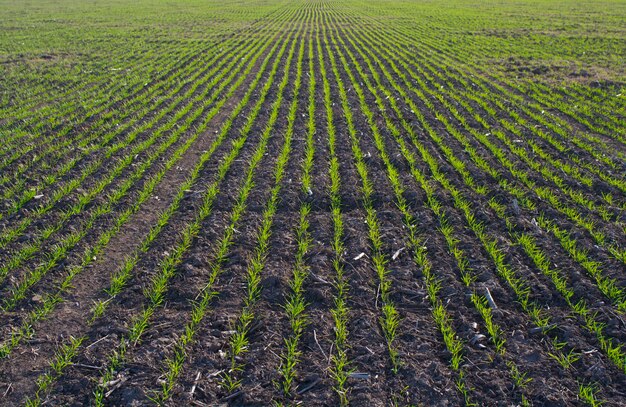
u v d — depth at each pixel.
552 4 50.53
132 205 8.45
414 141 11.46
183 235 7.46
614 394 4.68
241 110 14.39
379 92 16.39
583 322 5.60
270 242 7.34
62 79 19.25
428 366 5.05
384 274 6.52
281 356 5.21
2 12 48.22
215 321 5.69
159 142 11.66
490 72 19.53
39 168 10.14
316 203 8.52
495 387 4.79
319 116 13.66
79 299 6.11
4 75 20.02
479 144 11.23
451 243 7.13
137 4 58.34
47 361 5.15
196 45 27.94
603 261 6.67
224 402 4.70
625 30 30.78
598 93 15.96
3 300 6.02
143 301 6.05
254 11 51.81
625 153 10.84
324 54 24.44
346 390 4.78
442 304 5.96
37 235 7.47
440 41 28.42
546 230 7.56
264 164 10.27
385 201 8.55
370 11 50.34
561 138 11.62
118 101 15.75
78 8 52.78
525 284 6.23
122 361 5.11
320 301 6.05
